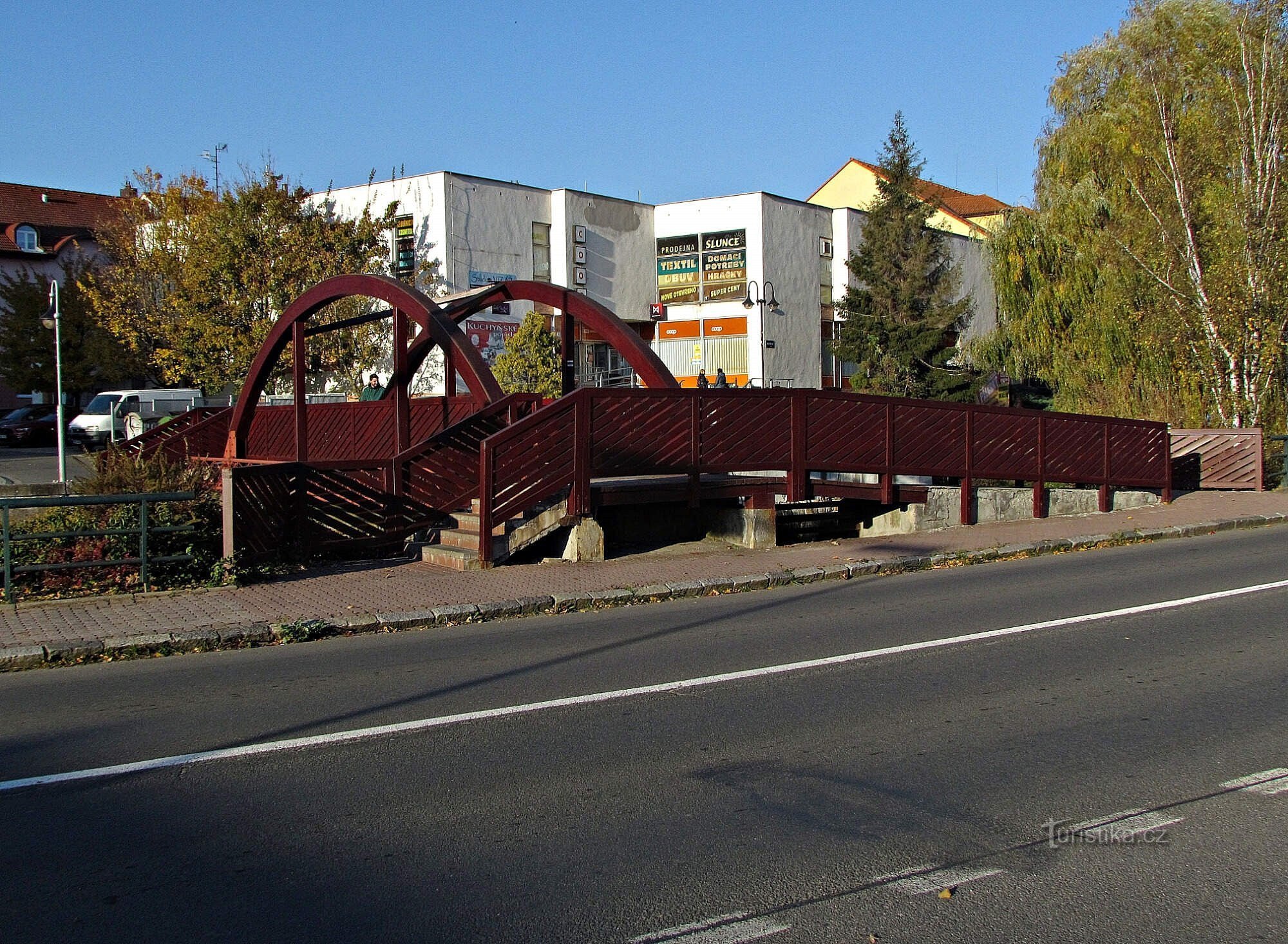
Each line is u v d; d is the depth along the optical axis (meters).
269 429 23.66
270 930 3.92
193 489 12.91
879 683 7.50
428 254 35.94
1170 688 7.27
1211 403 25.33
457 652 8.73
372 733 6.39
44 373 44.44
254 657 8.66
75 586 10.97
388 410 20.62
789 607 10.70
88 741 6.30
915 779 5.48
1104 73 29.83
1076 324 28.50
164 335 34.75
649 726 6.50
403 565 12.83
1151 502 19.56
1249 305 23.80
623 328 16.50
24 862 4.55
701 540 15.05
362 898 4.18
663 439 13.80
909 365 38.75
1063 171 30.00
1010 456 17.28
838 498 15.46
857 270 40.56
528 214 38.41
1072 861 4.46
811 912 4.02
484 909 4.07
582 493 13.22
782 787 5.39
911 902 4.10
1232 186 25.09
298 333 19.83
